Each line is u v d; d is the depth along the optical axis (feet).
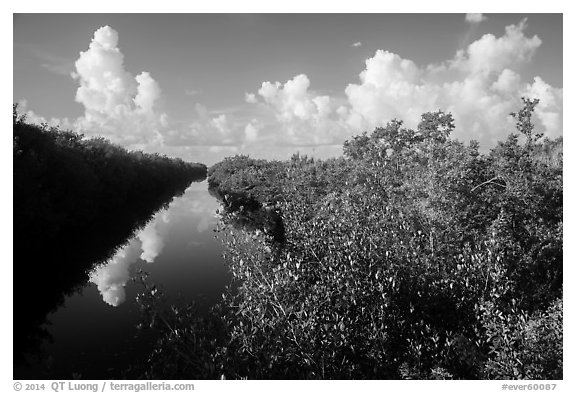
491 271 29.45
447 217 38.88
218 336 26.71
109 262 63.16
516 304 29.35
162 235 86.89
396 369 26.12
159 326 25.67
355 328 27.81
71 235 81.51
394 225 34.17
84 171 87.76
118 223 100.99
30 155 66.33
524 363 22.21
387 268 29.96
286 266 29.19
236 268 32.81
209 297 45.06
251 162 210.79
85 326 38.96
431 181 43.14
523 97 45.70
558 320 22.63
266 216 85.15
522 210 40.32
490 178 45.21
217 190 195.93
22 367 31.12
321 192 77.87
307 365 25.08
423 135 84.33
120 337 36.37
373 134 92.02
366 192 44.01
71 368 31.04
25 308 44.06
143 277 27.07
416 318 29.91
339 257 30.66
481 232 40.01
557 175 44.29
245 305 29.35
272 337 25.68
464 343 26.12
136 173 141.28
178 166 293.84
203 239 82.23
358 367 26.61
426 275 30.73
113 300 46.39
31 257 62.95
